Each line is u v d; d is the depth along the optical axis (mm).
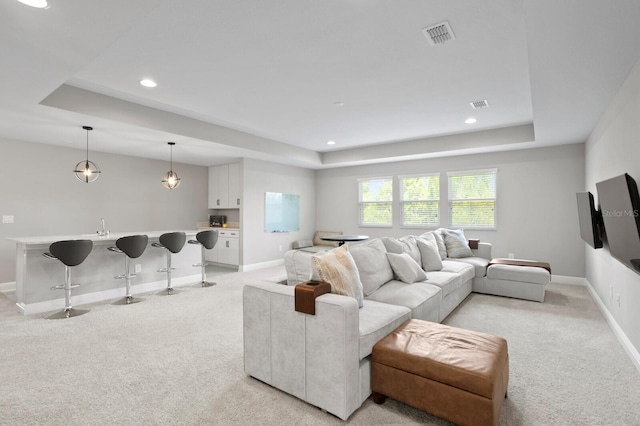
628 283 2779
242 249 6652
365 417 1903
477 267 4766
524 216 5758
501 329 3320
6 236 4969
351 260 2566
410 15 2318
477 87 3672
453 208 6492
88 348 2844
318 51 2836
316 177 8469
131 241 4215
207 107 4344
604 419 1886
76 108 3627
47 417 1898
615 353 2758
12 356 2688
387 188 7367
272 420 1873
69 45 2266
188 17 2324
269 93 3824
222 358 2656
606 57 2402
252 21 2383
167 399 2080
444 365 1752
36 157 5254
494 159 6047
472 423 1663
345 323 1836
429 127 5383
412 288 3135
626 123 2752
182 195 7301
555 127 4336
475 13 2295
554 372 2438
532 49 2289
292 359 2076
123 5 1843
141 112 4223
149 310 3934
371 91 3779
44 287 3922
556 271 5500
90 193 5855
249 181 6789
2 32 2092
